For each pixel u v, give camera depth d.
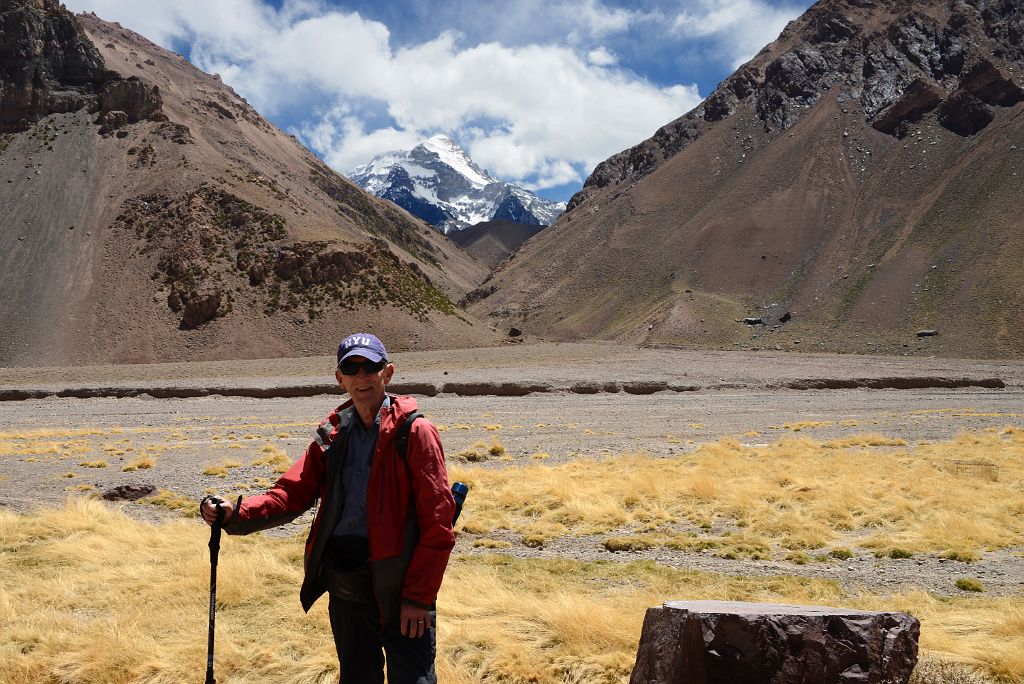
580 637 6.56
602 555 10.78
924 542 11.07
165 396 49.38
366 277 136.38
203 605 7.73
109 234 145.12
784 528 12.08
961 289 142.62
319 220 159.00
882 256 166.75
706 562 10.34
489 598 7.70
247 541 10.69
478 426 30.31
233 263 138.38
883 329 139.88
